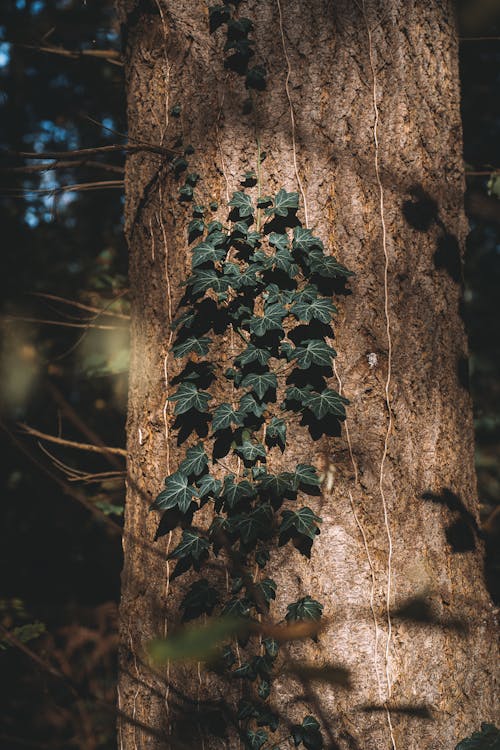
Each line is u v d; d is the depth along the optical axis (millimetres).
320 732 1558
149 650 527
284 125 1629
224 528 1591
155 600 1638
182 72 1675
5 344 2150
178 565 1623
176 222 1665
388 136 1638
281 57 1636
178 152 1664
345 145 1627
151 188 1700
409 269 1634
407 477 1608
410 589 1588
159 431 1659
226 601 1592
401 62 1648
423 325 1638
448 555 1617
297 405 1600
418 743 1565
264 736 1568
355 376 1604
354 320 1609
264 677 1570
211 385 1625
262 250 1615
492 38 1992
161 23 1695
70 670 2154
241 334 1610
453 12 1715
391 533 1592
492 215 1729
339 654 1566
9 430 1979
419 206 1646
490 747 1562
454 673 1598
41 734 2188
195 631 537
